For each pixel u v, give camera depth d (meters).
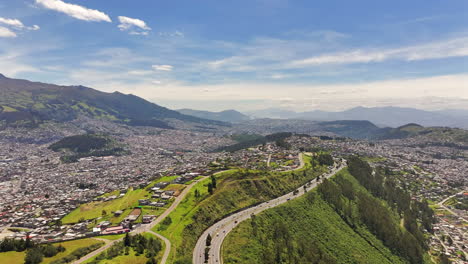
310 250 185.00
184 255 145.25
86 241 164.38
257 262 151.38
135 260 135.62
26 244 152.62
